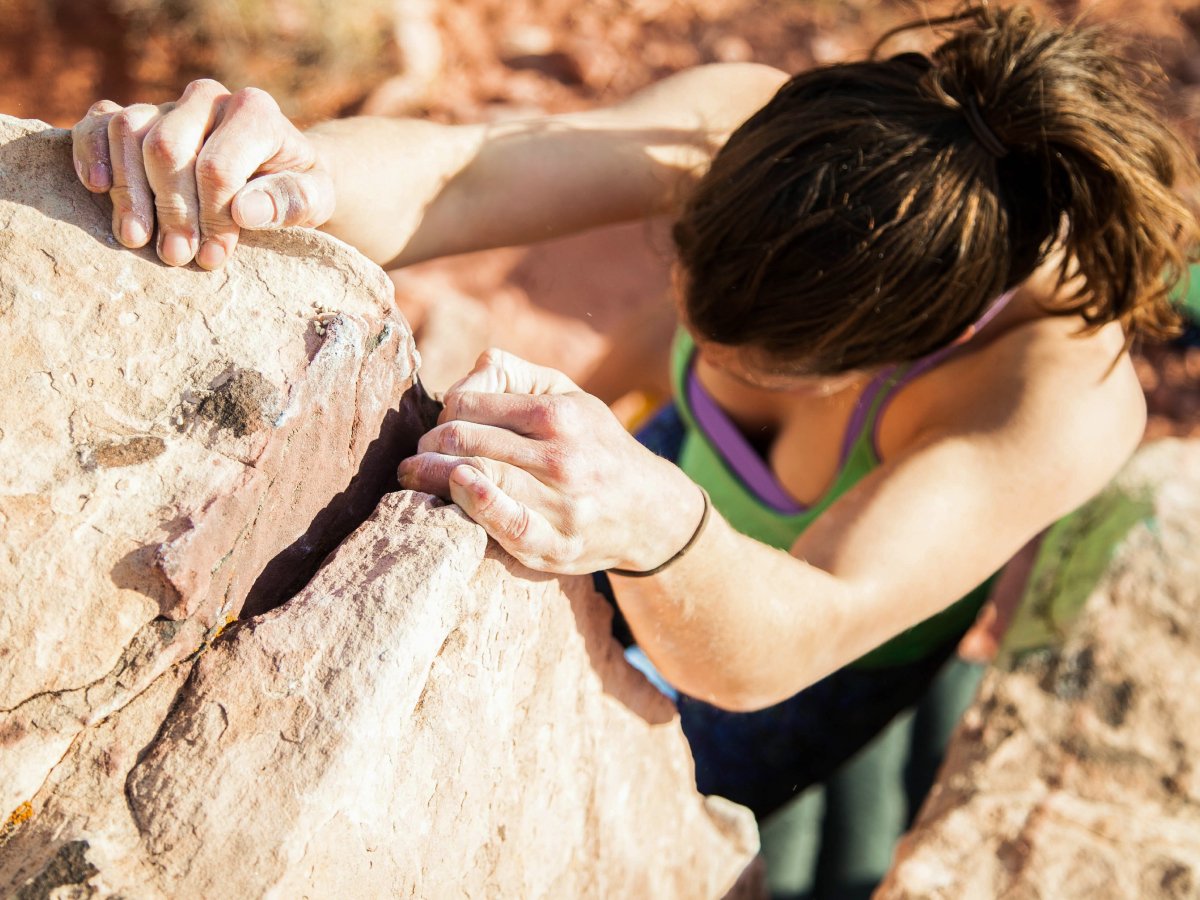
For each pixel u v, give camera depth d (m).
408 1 4.00
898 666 1.93
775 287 1.23
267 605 1.08
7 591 0.95
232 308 1.08
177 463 1.00
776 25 4.43
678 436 2.15
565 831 1.35
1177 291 1.70
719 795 1.95
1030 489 1.42
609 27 4.29
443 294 3.42
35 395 1.01
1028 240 1.29
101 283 1.05
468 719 1.10
